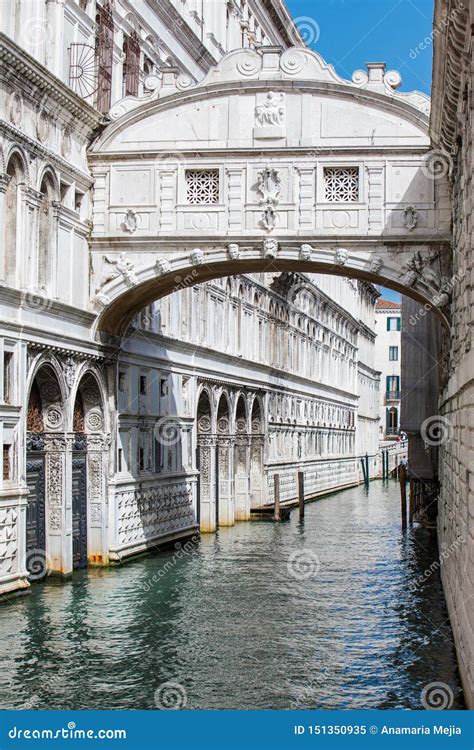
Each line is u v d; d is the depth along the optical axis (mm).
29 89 20844
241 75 23547
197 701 14930
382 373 98688
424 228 22922
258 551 31422
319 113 23391
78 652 17719
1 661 17047
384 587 24891
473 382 12578
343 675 16375
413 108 22938
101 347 24906
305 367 55500
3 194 19984
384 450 78938
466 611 13727
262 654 17781
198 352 34156
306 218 23281
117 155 23953
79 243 23734
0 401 19672
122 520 26953
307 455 56188
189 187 23875
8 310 20125
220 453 38781
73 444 24406
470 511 13039
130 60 30844
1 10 20172
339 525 40750
